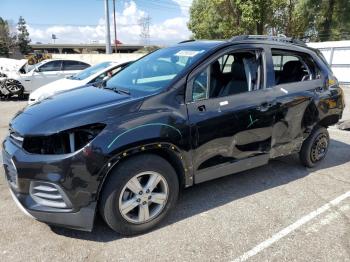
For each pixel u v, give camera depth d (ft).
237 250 9.96
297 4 90.84
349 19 90.99
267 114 13.03
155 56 14.05
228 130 11.88
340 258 9.70
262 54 13.33
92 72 28.91
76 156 9.04
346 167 16.72
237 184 14.42
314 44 53.42
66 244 10.03
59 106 10.57
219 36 101.55
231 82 12.67
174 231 10.80
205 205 12.52
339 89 16.39
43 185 9.34
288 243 10.34
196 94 11.34
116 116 9.73
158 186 10.73
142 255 9.62
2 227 10.80
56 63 41.91
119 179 9.64
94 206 9.50
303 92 14.49
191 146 10.98
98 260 9.37
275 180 14.92
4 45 231.30
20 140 9.72
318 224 11.42
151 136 9.89
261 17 67.92
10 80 38.93
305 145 15.71
